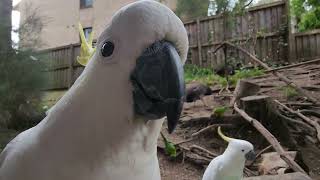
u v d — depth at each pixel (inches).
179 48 5.0
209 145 23.4
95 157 5.0
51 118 5.4
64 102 5.3
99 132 4.9
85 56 6.7
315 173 20.2
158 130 5.4
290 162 17.3
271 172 17.7
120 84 4.8
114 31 4.8
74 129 5.1
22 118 24.4
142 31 4.7
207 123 25.5
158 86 4.8
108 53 4.8
